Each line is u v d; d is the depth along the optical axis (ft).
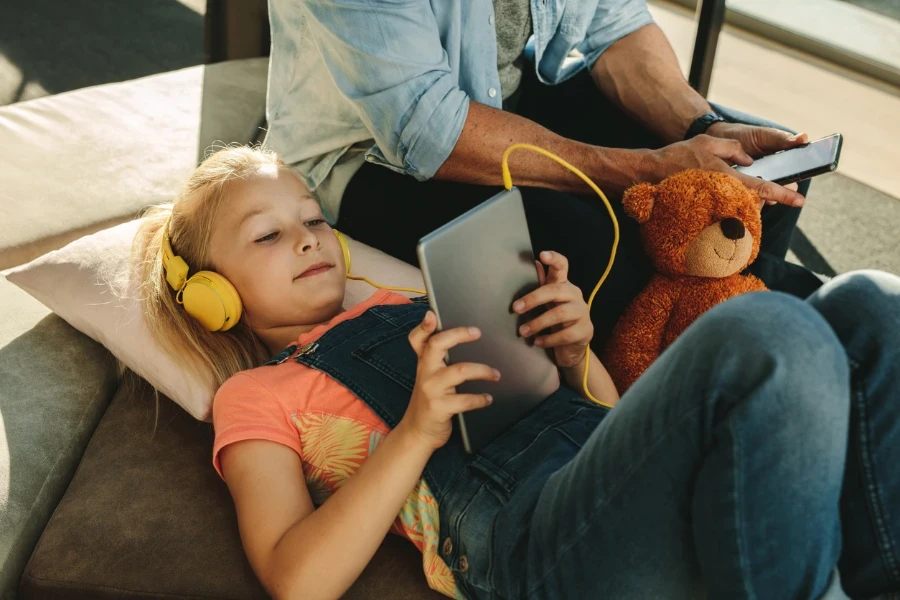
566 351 3.67
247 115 6.25
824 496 2.49
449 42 4.65
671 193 4.22
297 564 3.03
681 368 2.55
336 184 5.06
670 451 2.58
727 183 4.19
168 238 4.28
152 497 3.76
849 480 2.72
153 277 4.29
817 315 2.49
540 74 5.63
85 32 9.78
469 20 4.70
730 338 2.44
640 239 4.52
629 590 2.79
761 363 2.39
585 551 2.82
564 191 4.66
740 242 4.13
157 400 4.17
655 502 2.67
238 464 3.41
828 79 9.44
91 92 6.31
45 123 5.88
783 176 4.48
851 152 8.20
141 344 4.16
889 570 2.68
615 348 4.51
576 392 4.03
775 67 9.64
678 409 2.54
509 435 3.42
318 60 4.77
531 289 3.45
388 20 4.15
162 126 6.01
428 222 4.78
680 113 5.21
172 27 10.02
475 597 3.19
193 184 4.23
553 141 4.52
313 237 3.95
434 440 3.14
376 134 4.49
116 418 4.23
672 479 2.62
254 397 3.57
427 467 3.41
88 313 4.33
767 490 2.46
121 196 5.34
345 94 4.40
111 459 3.97
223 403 3.61
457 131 4.39
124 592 3.41
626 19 5.46
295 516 3.24
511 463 3.27
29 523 3.71
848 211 7.43
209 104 6.33
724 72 9.49
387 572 3.44
